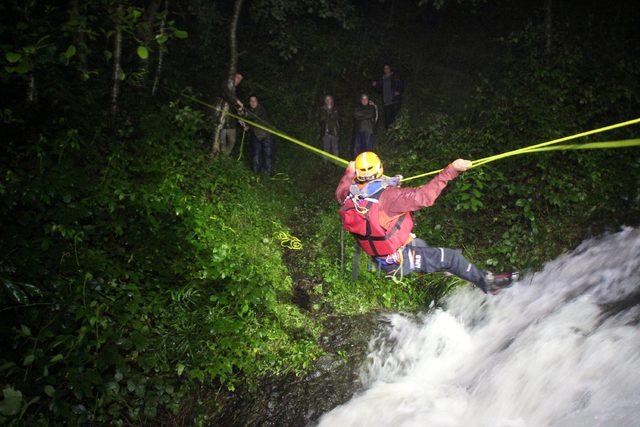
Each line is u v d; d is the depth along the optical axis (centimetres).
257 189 939
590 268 641
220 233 770
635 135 845
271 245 816
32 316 577
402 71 1395
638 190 721
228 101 952
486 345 614
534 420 484
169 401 602
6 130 755
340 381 615
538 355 529
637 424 410
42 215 652
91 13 946
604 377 470
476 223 771
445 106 1261
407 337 651
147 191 754
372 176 463
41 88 820
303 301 737
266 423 589
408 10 1609
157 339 620
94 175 764
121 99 928
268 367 632
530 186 770
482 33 1534
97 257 645
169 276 682
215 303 672
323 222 873
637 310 527
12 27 741
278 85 1273
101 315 608
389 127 1097
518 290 673
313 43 1369
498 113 895
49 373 573
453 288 702
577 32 1270
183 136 880
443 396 559
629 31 1270
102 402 571
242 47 1317
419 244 498
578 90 934
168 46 1195
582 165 769
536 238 717
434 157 887
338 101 1312
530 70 1013
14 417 520
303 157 1122
